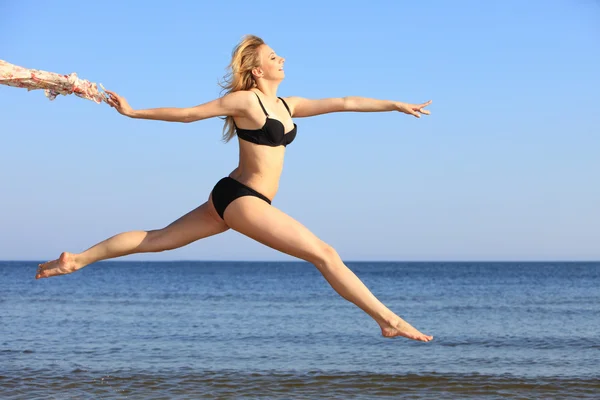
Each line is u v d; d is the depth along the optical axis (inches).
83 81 187.5
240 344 673.0
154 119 191.0
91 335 738.2
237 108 193.5
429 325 853.2
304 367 536.7
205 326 831.7
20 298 1347.2
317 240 192.2
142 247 204.5
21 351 612.4
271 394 435.8
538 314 999.6
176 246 205.2
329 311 1046.4
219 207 196.5
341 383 471.2
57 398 415.8
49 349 628.1
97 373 504.1
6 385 455.2
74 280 2426.2
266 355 601.0
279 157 199.9
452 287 1924.2
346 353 612.1
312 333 761.6
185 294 1561.3
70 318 920.3
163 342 687.1
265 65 201.9
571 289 1771.7
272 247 194.9
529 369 527.5
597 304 1197.7
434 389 453.1
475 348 644.7
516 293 1585.9
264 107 196.9
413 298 1398.9
